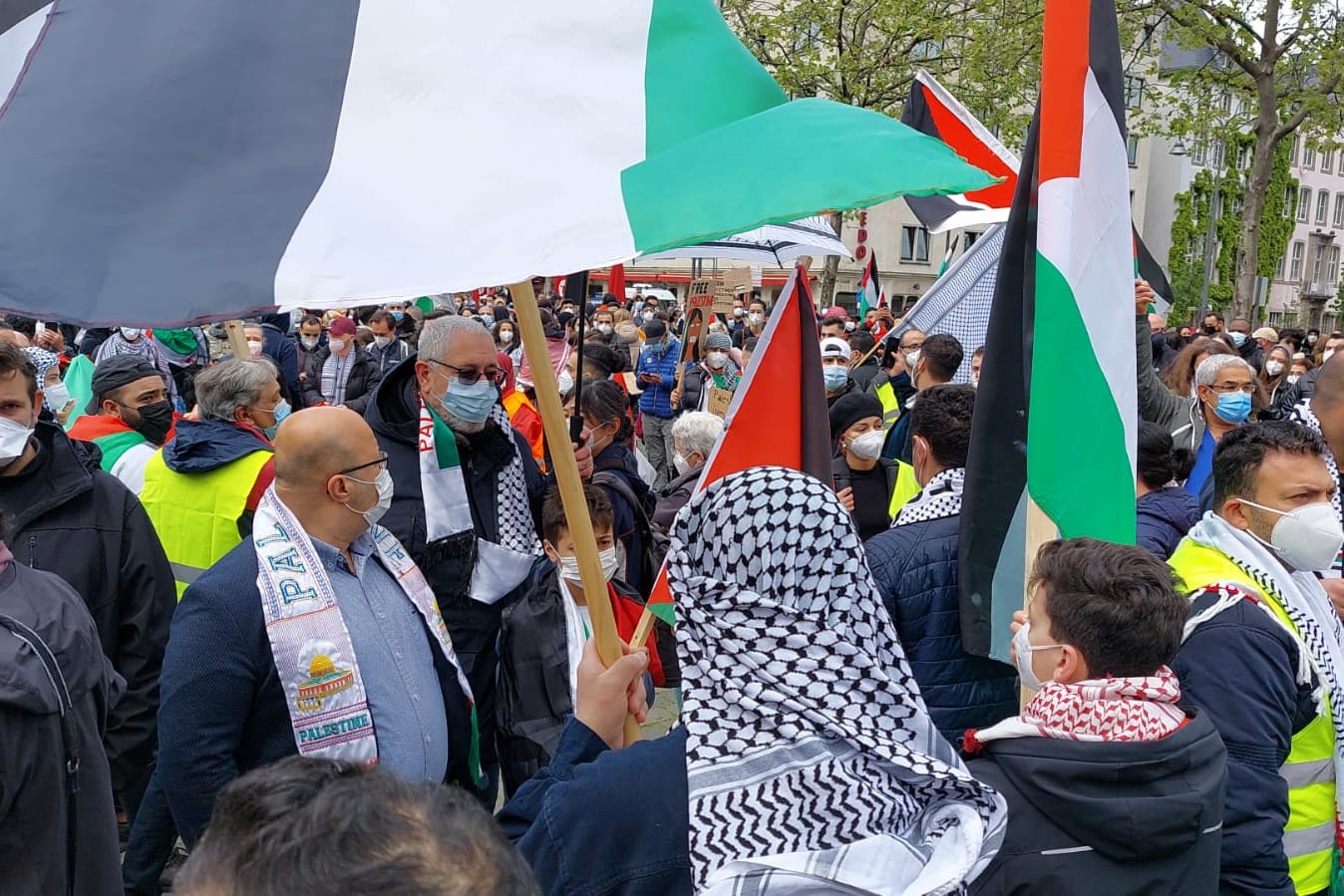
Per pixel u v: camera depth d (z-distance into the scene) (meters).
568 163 2.06
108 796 2.60
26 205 2.02
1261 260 55.09
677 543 1.86
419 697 2.89
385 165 2.06
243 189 2.04
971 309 7.29
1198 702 2.44
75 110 2.12
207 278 1.92
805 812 1.63
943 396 3.52
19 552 3.70
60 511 3.79
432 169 2.06
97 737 2.57
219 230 1.98
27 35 2.23
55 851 2.39
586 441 4.33
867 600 1.81
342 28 2.18
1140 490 4.04
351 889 0.92
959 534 2.99
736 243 6.46
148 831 3.16
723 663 1.74
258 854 0.96
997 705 3.02
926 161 1.87
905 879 1.59
